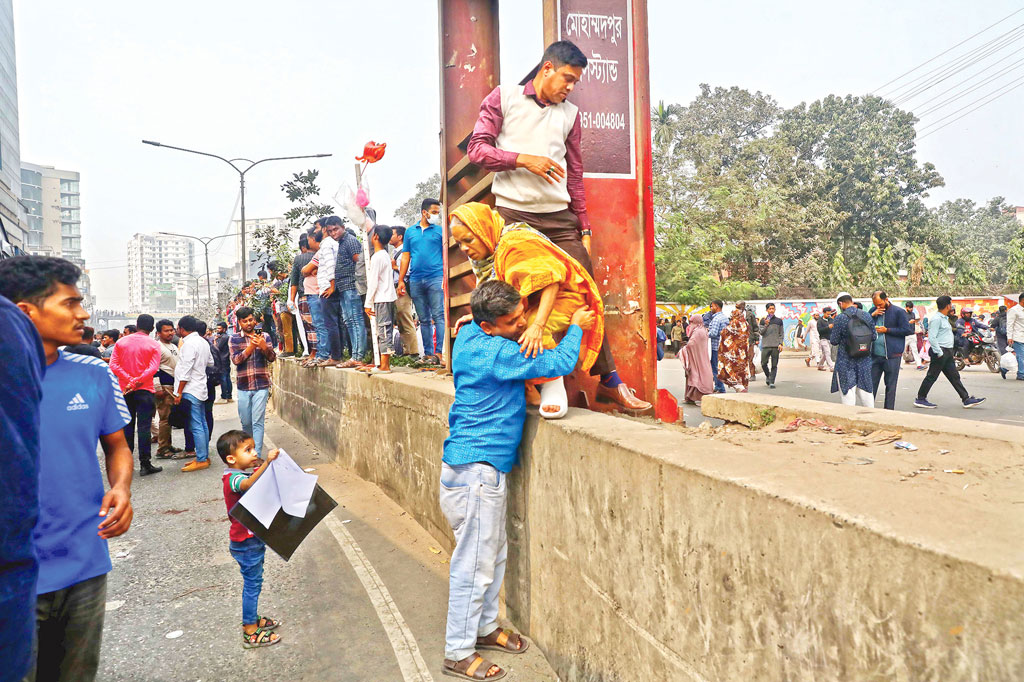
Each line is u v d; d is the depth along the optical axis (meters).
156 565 4.37
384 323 6.42
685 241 31.08
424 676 2.87
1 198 43.19
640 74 3.96
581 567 2.50
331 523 5.03
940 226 40.50
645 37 3.97
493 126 3.41
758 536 1.53
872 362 7.32
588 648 2.47
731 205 35.19
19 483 1.29
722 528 1.66
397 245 8.71
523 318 2.90
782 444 2.19
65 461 2.00
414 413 4.86
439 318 7.04
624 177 3.95
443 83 5.05
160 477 7.20
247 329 6.95
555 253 2.99
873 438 2.23
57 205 119.31
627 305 3.96
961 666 1.07
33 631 1.34
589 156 3.91
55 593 1.97
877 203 38.66
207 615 3.58
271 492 3.09
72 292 2.01
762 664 1.54
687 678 1.83
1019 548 1.10
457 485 2.87
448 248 5.23
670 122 35.53
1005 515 1.30
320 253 7.53
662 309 25.52
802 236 37.16
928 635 1.13
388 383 5.52
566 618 2.66
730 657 1.65
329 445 7.74
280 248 15.03
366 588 3.84
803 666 1.41
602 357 3.53
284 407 11.06
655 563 1.98
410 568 4.11
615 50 3.94
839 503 1.39
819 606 1.36
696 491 1.76
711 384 9.98
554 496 2.71
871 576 1.23
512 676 2.79
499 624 3.27
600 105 3.92
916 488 1.53
